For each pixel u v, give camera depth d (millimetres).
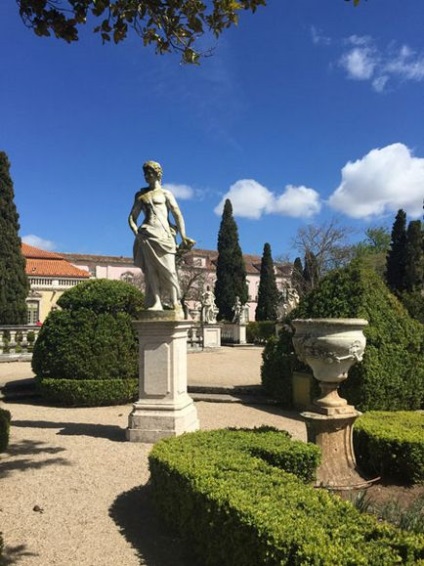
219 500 3391
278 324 18047
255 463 4207
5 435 6473
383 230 53781
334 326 4980
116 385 10219
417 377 8773
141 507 4797
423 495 4742
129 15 4828
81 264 53156
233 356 20703
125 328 10500
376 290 9344
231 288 44781
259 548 2930
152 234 7242
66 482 5473
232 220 45344
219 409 9922
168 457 4418
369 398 8344
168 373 7160
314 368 5199
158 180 7520
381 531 2867
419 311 15914
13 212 29844
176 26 5109
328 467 5105
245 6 4965
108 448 6816
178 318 7168
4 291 28969
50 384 10211
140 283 50750
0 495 5086
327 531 2885
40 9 4367
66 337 10367
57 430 8016
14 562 3709
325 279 9969
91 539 4117
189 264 50219
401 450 5203
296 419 8961
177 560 3766
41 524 4402
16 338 19344
